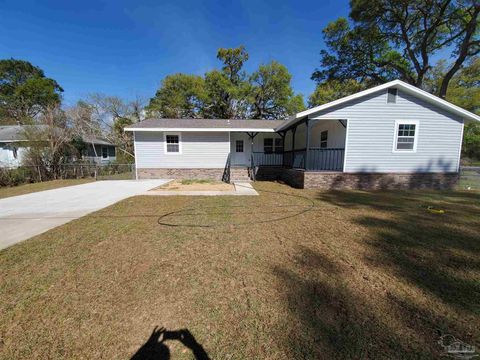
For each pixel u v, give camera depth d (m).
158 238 3.60
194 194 7.52
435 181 9.00
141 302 2.04
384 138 8.84
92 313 1.90
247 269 2.63
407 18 15.97
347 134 8.83
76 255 3.01
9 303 2.04
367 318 1.82
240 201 6.39
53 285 2.32
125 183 10.33
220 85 22.67
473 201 6.51
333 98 24.06
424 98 8.61
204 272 2.56
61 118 15.32
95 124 21.53
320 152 11.21
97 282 2.37
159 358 1.48
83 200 6.64
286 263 2.77
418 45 17.11
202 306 1.99
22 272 2.58
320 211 5.30
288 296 2.12
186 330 1.72
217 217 4.77
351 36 18.17
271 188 8.98
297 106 23.25
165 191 8.15
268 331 1.70
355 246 3.29
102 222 4.46
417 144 8.87
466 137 19.05
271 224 4.31
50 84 28.09
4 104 26.86
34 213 5.20
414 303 2.01
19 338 1.65
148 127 10.94
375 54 18.80
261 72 22.88
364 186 8.94
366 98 8.67
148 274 2.52
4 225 4.32
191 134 11.53
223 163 11.77
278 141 13.85
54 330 1.72
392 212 5.22
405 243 3.39
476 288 2.25
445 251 3.11
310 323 1.77
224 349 1.55
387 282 2.35
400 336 1.63
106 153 21.98
